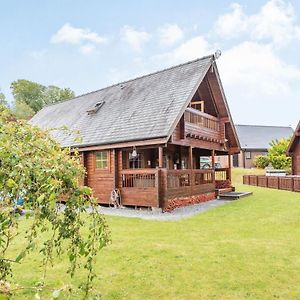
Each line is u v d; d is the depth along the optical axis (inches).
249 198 661.9
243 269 221.1
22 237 295.9
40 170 100.4
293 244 285.1
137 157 637.9
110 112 669.9
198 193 625.0
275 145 1343.5
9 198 99.7
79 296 160.6
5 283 93.6
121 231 348.5
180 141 565.0
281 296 179.9
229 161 808.3
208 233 335.6
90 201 113.2
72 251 113.7
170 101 563.2
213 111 743.7
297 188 791.7
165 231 348.2
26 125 113.7
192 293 184.1
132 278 206.5
